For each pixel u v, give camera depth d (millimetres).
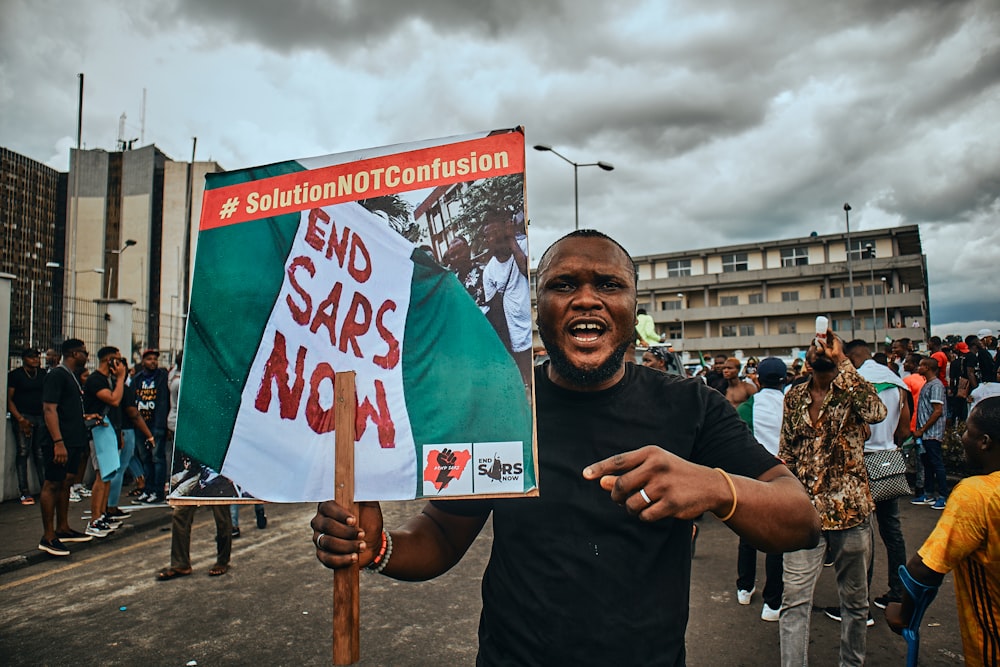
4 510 7746
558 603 1343
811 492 3248
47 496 5859
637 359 8781
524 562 1410
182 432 1479
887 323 46969
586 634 1312
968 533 1918
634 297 1507
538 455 1470
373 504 1396
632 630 1306
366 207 1478
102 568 5523
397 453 1341
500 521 1483
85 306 12047
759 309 51438
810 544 1269
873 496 4016
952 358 12359
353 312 1439
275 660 3652
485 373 1346
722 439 1450
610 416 1491
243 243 1540
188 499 1439
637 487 1074
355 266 1462
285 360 1459
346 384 1354
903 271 47906
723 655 3656
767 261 53844
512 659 1373
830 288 50250
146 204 59375
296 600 4625
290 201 1530
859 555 3141
